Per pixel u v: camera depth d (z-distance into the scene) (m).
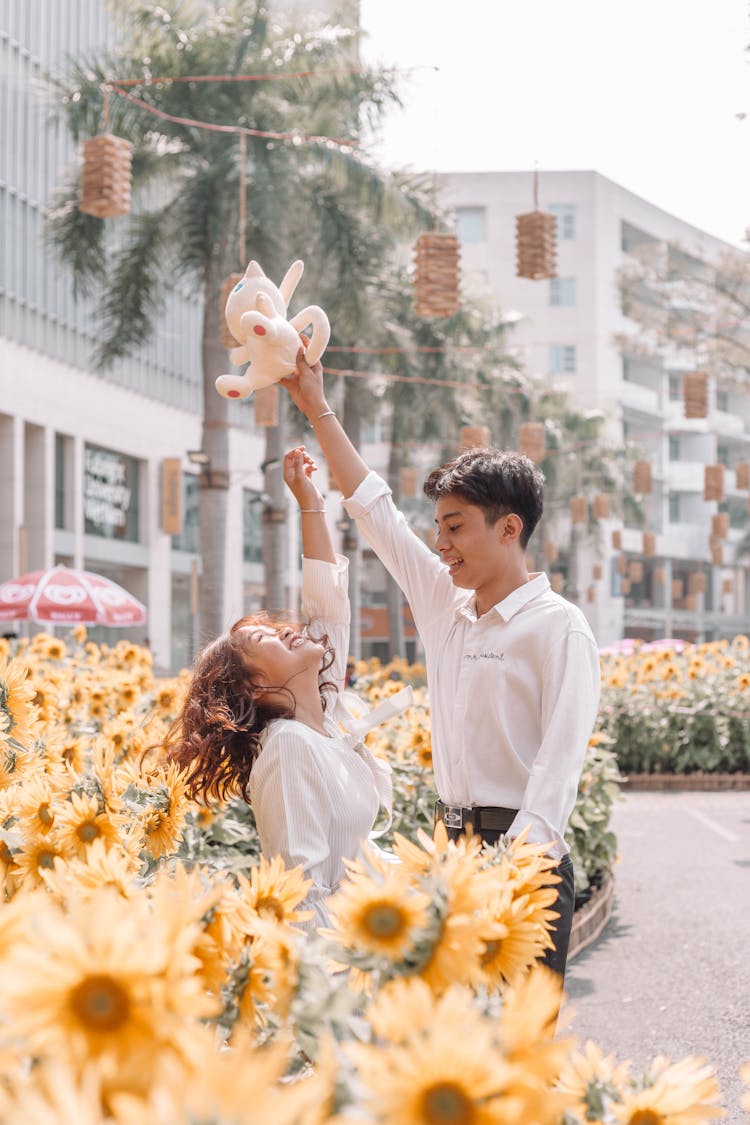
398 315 26.03
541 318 67.25
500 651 2.97
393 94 19.34
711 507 71.62
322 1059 1.10
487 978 1.41
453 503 2.97
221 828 4.88
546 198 67.19
